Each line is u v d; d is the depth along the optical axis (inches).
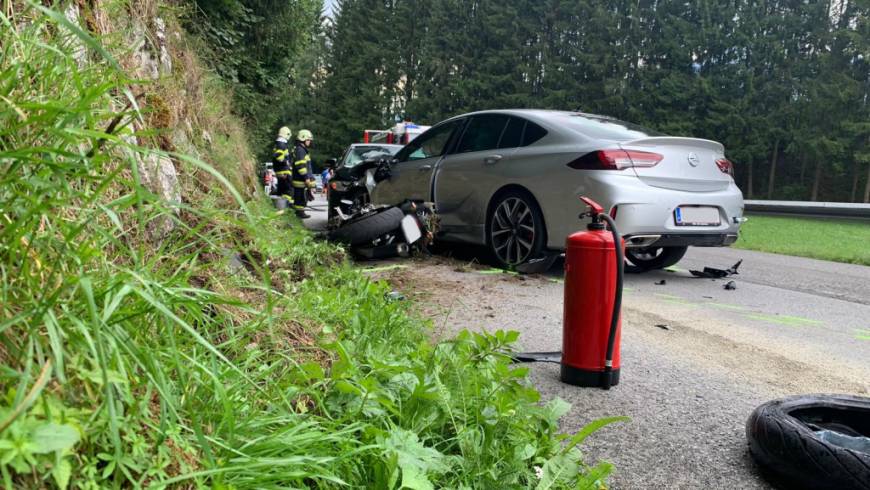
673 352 130.9
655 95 1614.2
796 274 255.0
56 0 53.2
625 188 193.8
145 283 39.9
